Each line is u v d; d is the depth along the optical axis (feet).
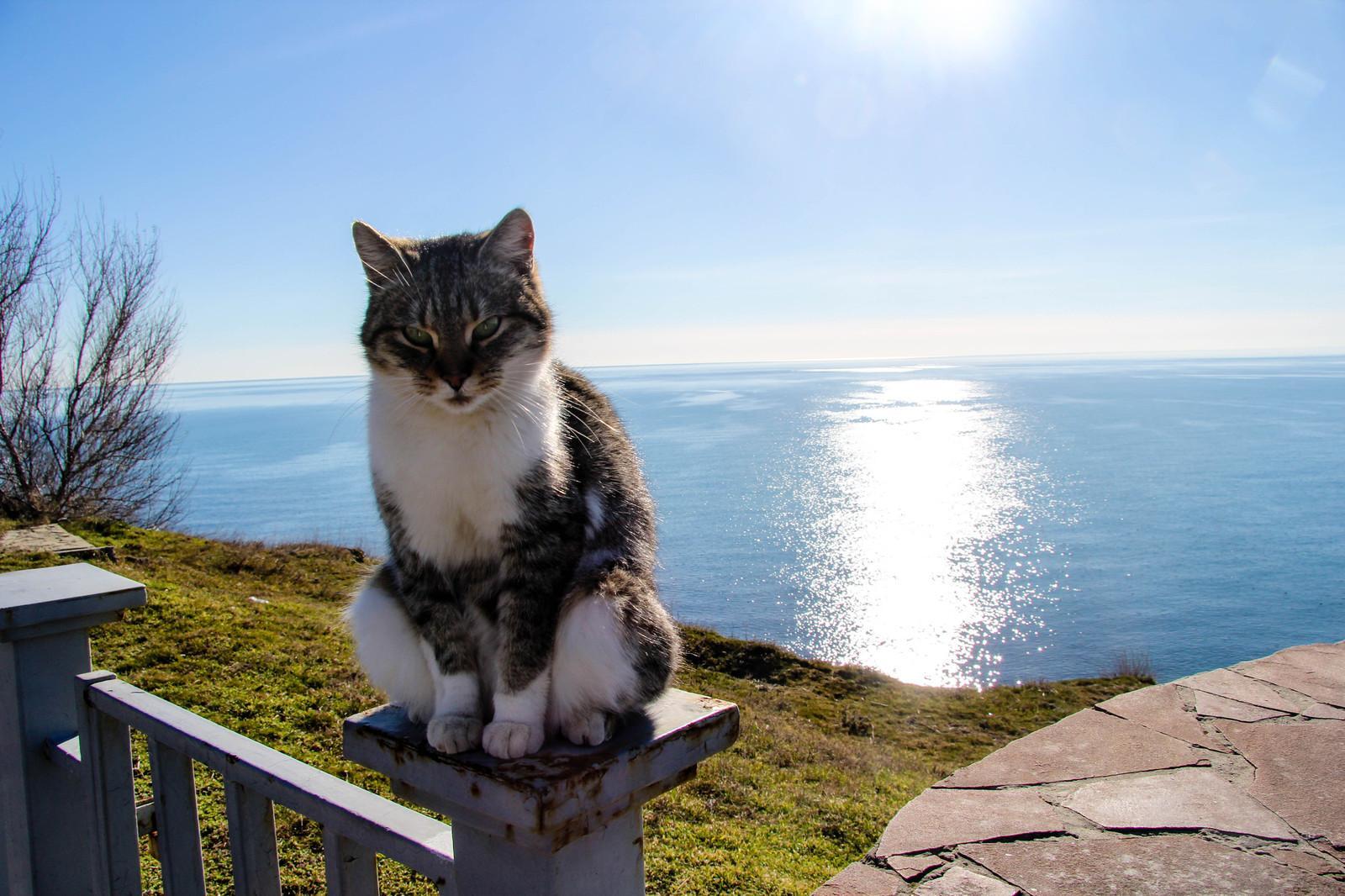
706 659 50.03
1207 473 272.92
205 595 34.42
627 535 7.02
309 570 47.14
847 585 131.44
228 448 454.40
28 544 41.04
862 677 49.90
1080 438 378.53
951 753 37.88
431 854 4.42
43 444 55.83
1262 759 9.55
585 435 7.28
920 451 333.83
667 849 18.35
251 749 5.76
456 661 6.13
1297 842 7.86
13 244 52.29
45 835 7.47
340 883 5.02
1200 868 7.50
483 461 6.01
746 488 244.42
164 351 60.80
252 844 5.74
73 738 7.53
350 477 294.66
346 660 26.58
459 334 7.12
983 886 7.38
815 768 26.89
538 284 8.40
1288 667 12.46
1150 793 8.90
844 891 7.40
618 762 4.14
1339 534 179.11
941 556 156.66
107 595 7.45
